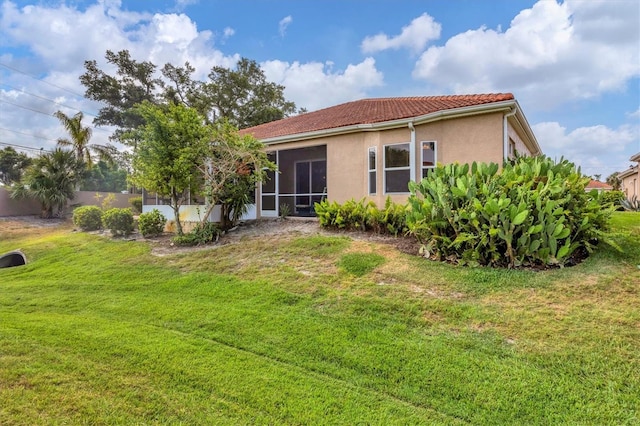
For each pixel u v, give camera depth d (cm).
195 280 780
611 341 404
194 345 474
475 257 658
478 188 694
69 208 2389
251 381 378
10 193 2238
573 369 366
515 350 407
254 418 316
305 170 1714
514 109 1034
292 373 396
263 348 461
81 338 499
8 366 407
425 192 761
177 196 1216
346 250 850
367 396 350
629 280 557
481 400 335
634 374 351
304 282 690
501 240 645
